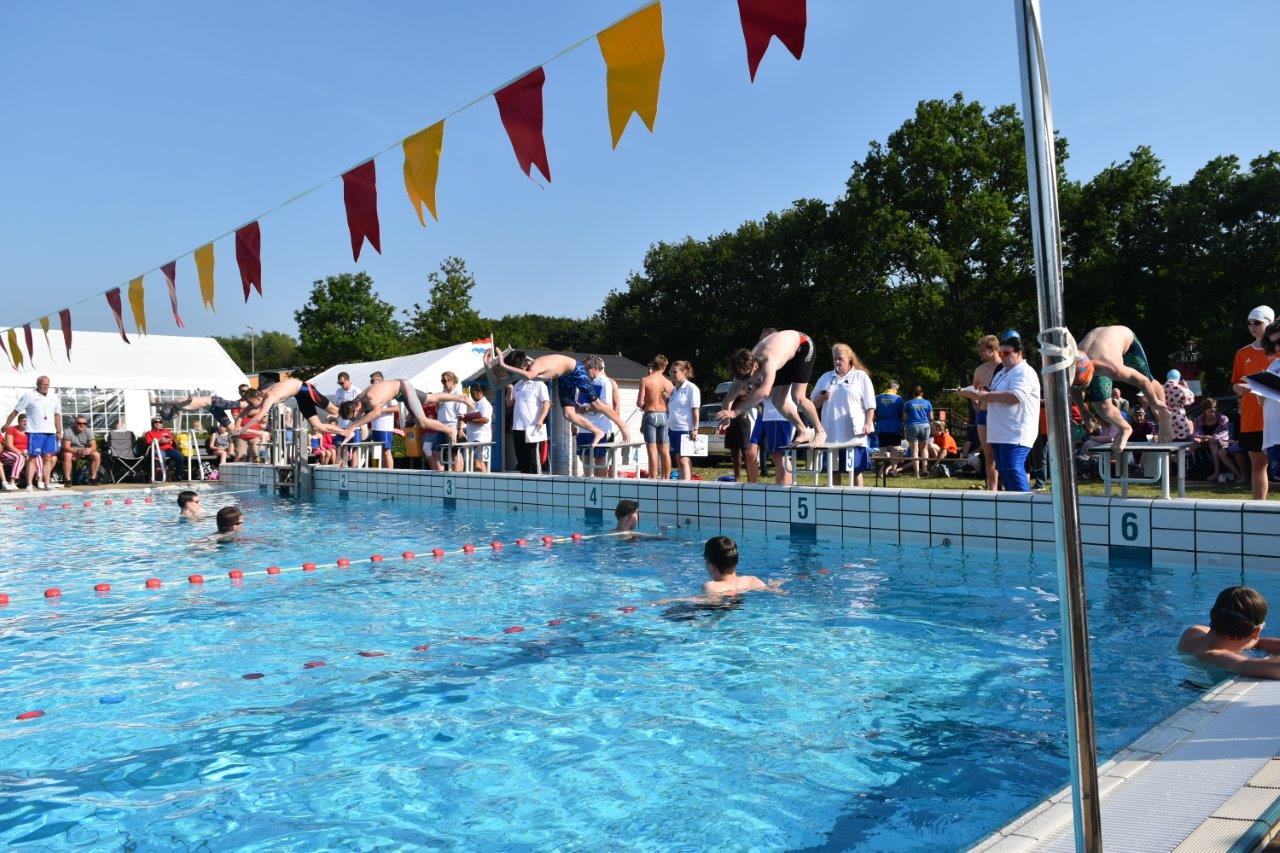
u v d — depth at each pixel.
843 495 6.88
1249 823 1.67
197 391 19.03
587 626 4.31
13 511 11.59
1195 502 5.24
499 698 3.22
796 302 31.12
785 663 3.56
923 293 25.03
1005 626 4.08
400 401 12.98
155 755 2.73
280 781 2.50
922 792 2.31
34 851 2.11
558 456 10.52
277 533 8.41
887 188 26.28
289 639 4.21
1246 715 2.36
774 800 2.28
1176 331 23.78
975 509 6.19
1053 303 1.28
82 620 4.76
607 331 45.22
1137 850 1.61
